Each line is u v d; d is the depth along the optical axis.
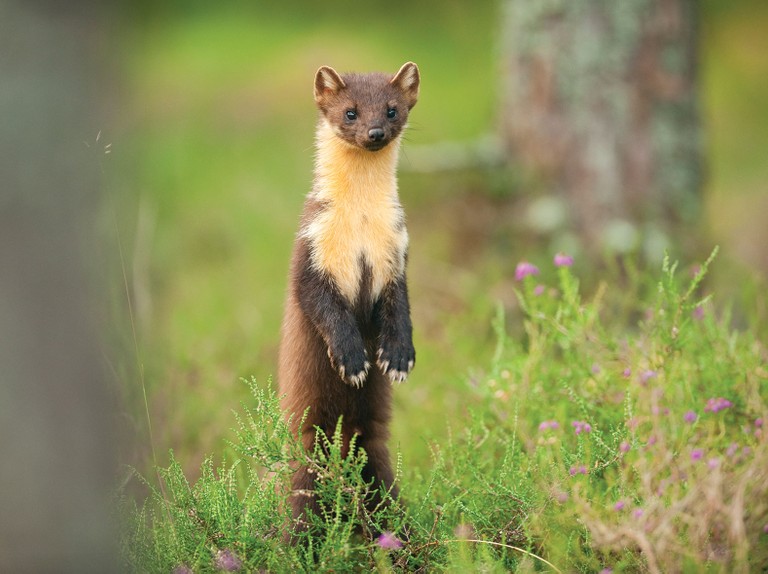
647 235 17.08
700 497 8.16
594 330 11.95
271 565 8.44
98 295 8.73
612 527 8.18
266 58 31.42
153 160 23.95
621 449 9.01
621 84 17.56
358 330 10.21
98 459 8.38
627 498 8.48
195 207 22.16
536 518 8.48
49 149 7.91
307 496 9.70
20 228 7.82
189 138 26.22
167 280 18.41
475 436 10.35
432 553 8.77
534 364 11.06
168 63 31.61
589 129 17.67
